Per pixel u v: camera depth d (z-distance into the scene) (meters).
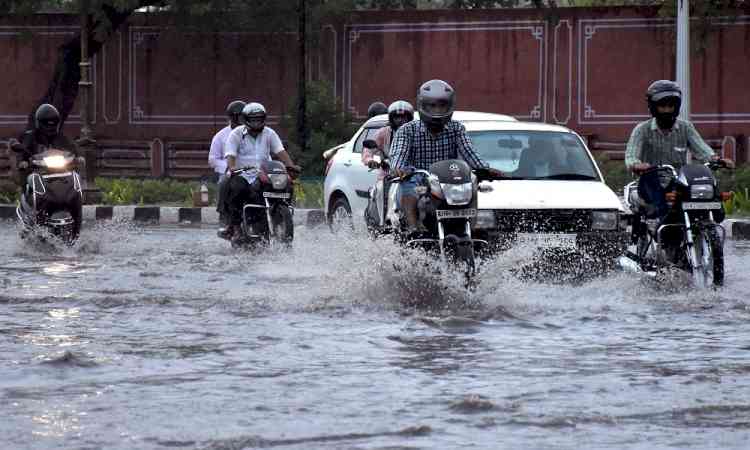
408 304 18.11
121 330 15.59
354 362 13.27
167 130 61.53
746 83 56.44
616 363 13.25
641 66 57.12
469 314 17.02
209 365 13.02
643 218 21.23
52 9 71.44
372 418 10.41
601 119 57.53
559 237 22.03
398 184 19.89
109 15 59.06
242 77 60.91
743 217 39.66
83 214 45.59
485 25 58.50
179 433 9.81
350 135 57.78
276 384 11.95
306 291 19.72
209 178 60.84
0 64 62.09
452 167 18.77
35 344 14.33
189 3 58.28
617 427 10.10
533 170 24.23
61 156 29.31
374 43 59.59
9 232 36.53
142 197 49.09
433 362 13.28
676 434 9.86
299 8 56.69
